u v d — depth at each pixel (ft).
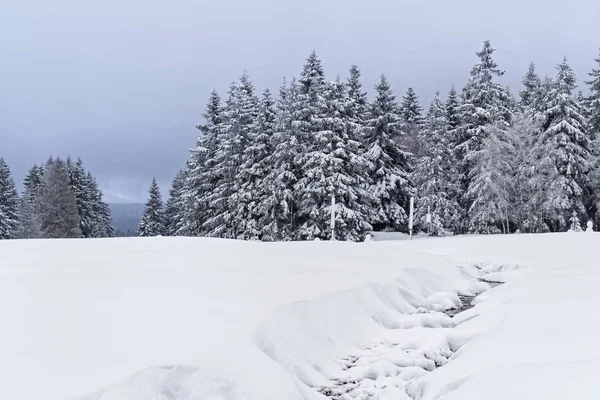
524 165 112.27
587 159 114.01
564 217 111.55
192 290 24.35
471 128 125.49
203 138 137.28
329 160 98.17
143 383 12.93
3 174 190.49
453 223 124.57
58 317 18.44
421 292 33.78
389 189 121.49
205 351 15.21
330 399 17.01
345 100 107.55
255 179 116.47
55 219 159.02
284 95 121.49
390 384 18.62
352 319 24.08
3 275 28.99
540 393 12.82
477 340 20.10
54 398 11.43
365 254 44.80
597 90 125.90
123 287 24.93
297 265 35.47
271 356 17.74
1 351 14.48
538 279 33.22
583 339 17.01
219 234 118.11
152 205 227.81
